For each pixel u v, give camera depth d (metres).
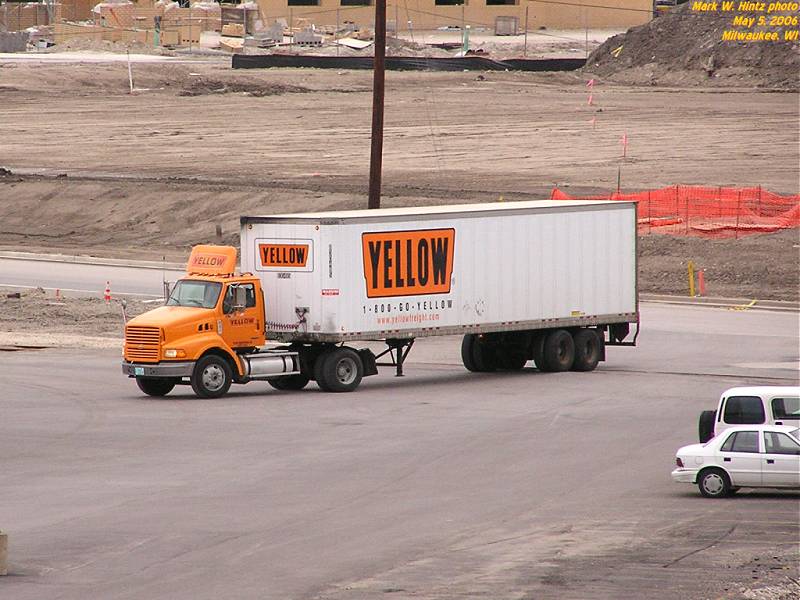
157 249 198.00
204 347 98.88
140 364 98.69
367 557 53.81
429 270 105.38
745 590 49.00
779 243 171.88
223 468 74.06
